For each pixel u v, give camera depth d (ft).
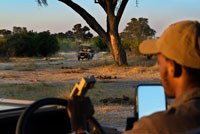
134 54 122.31
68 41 317.63
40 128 5.85
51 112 6.01
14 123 5.71
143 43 3.82
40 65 103.30
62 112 6.18
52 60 154.40
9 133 5.66
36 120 5.80
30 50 181.98
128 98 31.53
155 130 3.05
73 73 73.26
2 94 39.42
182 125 2.99
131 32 230.07
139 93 6.66
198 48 3.23
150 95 6.64
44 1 68.69
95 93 37.45
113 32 78.33
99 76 60.75
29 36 184.34
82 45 177.88
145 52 3.71
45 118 5.94
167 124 3.02
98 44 242.99
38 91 41.70
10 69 90.68
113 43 79.20
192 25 3.33
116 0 75.72
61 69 86.28
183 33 3.30
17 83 54.08
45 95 37.60
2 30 300.81
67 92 36.70
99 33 80.89
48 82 56.03
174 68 3.39
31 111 4.17
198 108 3.08
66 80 59.67
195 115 3.03
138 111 6.61
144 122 3.19
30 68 92.84
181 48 3.27
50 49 189.06
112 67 78.89
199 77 3.35
